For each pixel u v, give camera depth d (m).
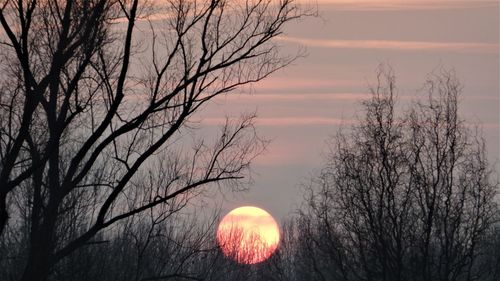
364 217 127.62
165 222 94.19
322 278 126.81
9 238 87.88
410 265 127.44
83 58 68.69
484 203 127.75
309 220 130.62
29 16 58.06
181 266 89.88
